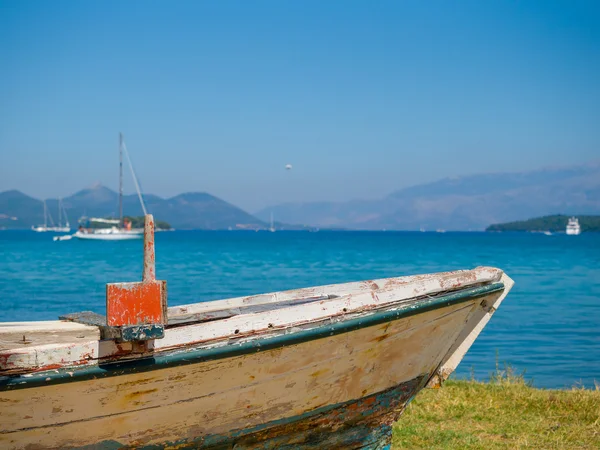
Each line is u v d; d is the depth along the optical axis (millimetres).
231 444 5914
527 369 12852
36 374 4574
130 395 5059
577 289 28781
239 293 25562
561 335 16844
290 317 5566
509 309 22031
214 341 5184
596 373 12477
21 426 4832
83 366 4711
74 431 5059
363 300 5977
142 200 78375
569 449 7270
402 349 6539
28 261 46312
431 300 6371
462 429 8062
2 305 22062
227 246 81062
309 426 6320
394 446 7449
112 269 38406
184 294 25328
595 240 129625
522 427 8094
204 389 5367
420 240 122250
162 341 4969
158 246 82250
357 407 6559
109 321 4598
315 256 54938
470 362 13578
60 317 7070
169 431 5477
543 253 63875
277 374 5684
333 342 5824
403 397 7008
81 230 110625
